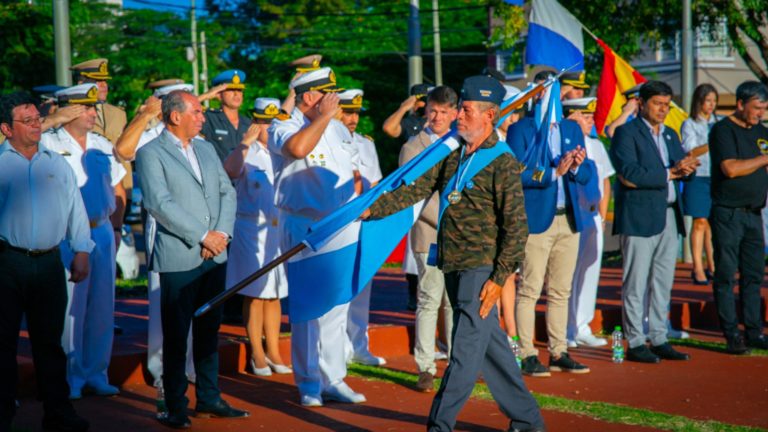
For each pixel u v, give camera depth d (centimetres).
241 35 3906
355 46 3641
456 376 495
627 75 964
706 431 543
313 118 611
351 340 758
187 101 557
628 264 761
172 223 543
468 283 500
